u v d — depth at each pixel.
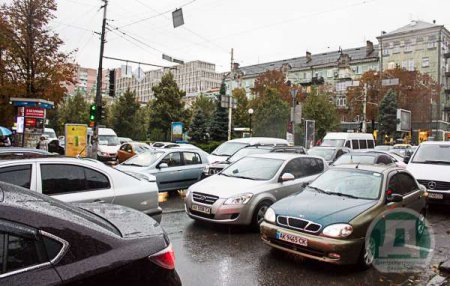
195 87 142.38
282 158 8.42
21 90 20.81
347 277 5.14
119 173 5.88
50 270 2.10
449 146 10.75
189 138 43.22
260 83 56.25
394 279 5.11
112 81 23.30
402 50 62.88
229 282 4.85
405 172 7.06
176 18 17.00
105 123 52.91
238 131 46.97
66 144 19.42
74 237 2.27
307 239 5.22
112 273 2.29
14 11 20.67
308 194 6.39
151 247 2.57
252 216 7.12
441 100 60.97
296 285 4.83
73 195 5.18
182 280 4.86
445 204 9.27
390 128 50.25
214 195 7.15
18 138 18.62
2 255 2.02
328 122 44.91
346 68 67.38
